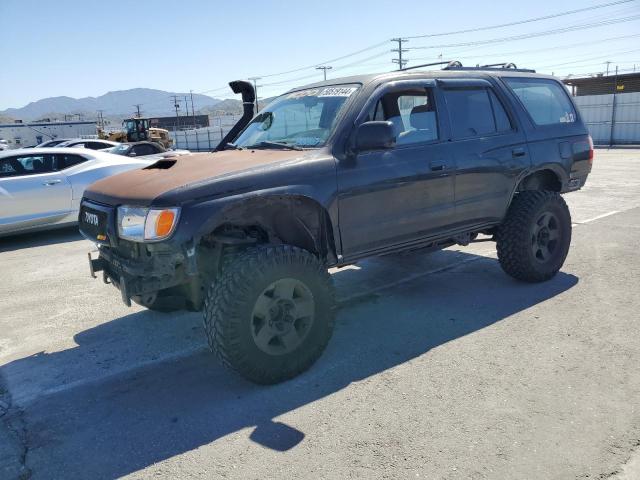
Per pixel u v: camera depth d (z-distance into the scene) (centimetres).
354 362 391
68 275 675
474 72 512
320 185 378
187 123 12138
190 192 334
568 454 274
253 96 566
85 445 306
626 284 533
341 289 561
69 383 384
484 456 276
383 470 270
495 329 436
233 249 384
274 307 356
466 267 619
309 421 318
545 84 577
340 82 452
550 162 540
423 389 347
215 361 409
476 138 485
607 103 3284
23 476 281
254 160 383
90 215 402
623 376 350
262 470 275
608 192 1174
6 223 840
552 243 545
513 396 332
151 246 341
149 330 480
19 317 527
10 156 870
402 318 471
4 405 357
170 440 307
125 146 1633
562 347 397
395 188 421
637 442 282
